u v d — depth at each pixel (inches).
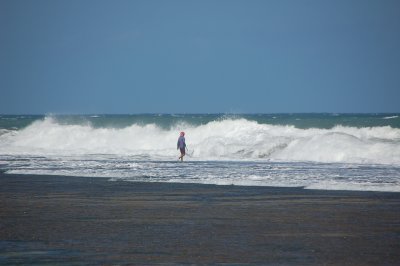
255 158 6358.3
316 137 6304.1
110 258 1852.9
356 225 2385.6
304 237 2162.9
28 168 5049.2
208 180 3996.1
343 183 3700.8
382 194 3250.5
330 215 2620.6
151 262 1802.4
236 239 2134.6
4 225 2428.6
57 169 4938.5
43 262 1800.0
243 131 7249.0
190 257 1863.9
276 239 2129.7
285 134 7372.1
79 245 2041.1
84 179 4180.6
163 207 2901.1
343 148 5949.8
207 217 2605.8
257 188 3595.0
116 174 4480.8
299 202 3014.3
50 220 2544.3
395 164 5251.0
